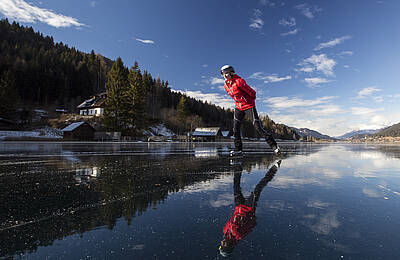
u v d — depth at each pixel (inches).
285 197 57.8
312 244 31.3
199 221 40.8
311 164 134.1
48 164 131.1
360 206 49.9
